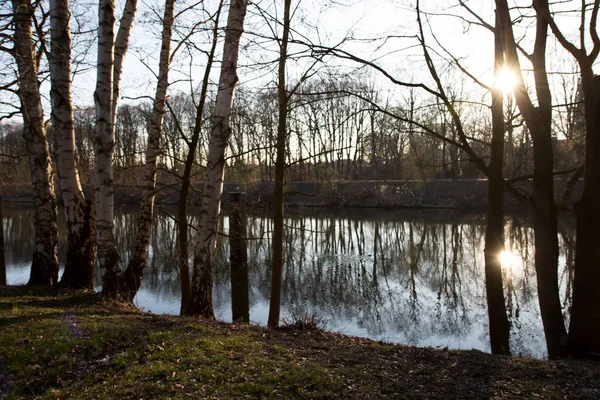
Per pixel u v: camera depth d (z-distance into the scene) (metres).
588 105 5.43
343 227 26.67
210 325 6.30
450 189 34.91
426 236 23.03
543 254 6.16
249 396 4.05
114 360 4.86
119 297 7.64
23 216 31.53
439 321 10.52
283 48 7.16
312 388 4.21
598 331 5.32
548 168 6.11
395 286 13.82
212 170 7.17
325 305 11.87
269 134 8.37
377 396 4.08
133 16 7.89
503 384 4.32
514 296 12.31
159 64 8.68
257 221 25.72
